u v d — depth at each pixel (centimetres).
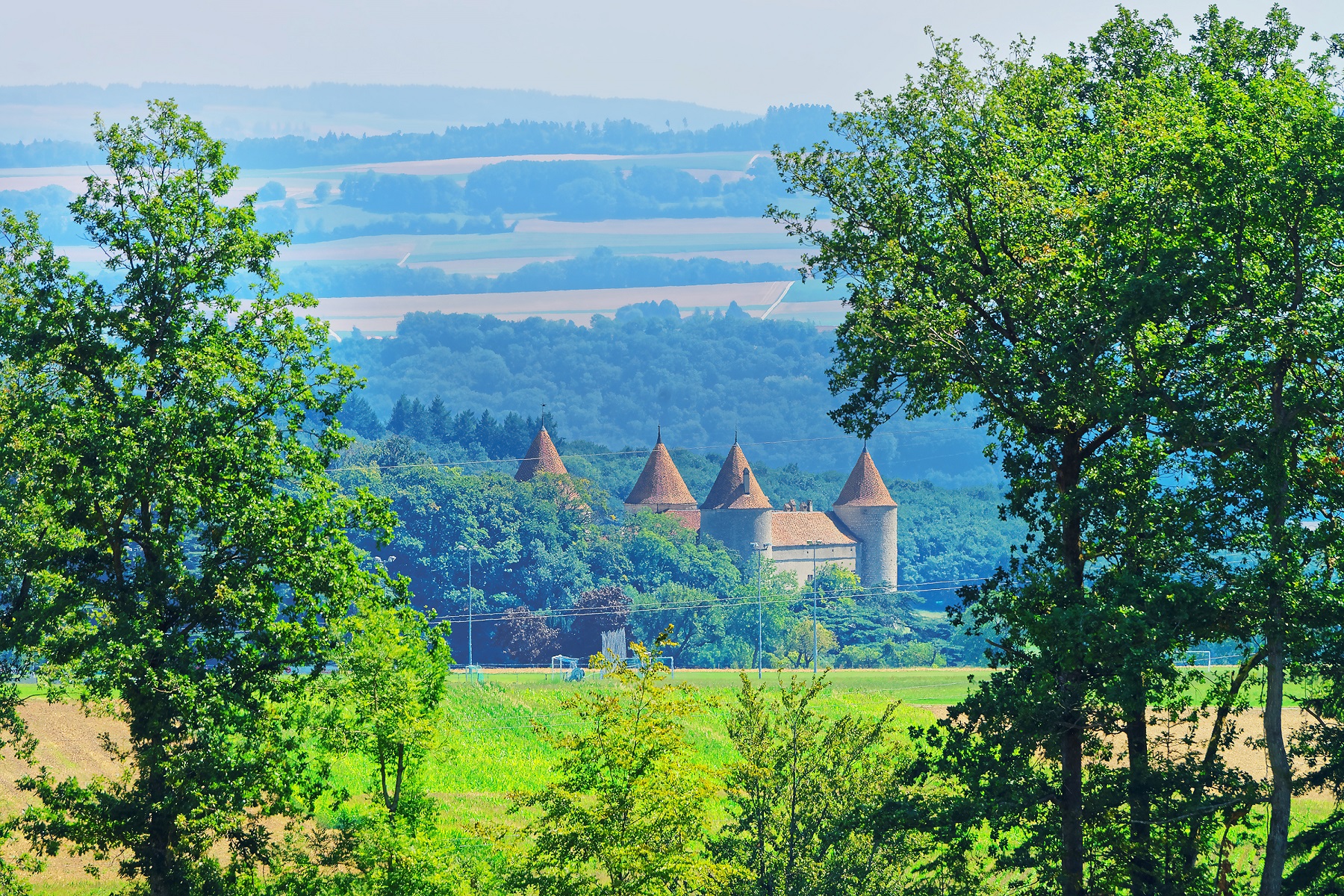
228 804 9238
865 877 9775
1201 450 8531
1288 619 8288
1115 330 8138
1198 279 7912
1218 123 8144
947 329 9575
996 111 9556
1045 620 8419
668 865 8725
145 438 9269
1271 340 8344
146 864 9444
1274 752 8231
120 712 9894
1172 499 8862
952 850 9325
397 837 9375
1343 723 9188
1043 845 9181
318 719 9762
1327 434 8856
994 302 9581
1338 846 8712
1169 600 8350
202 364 9488
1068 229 9044
